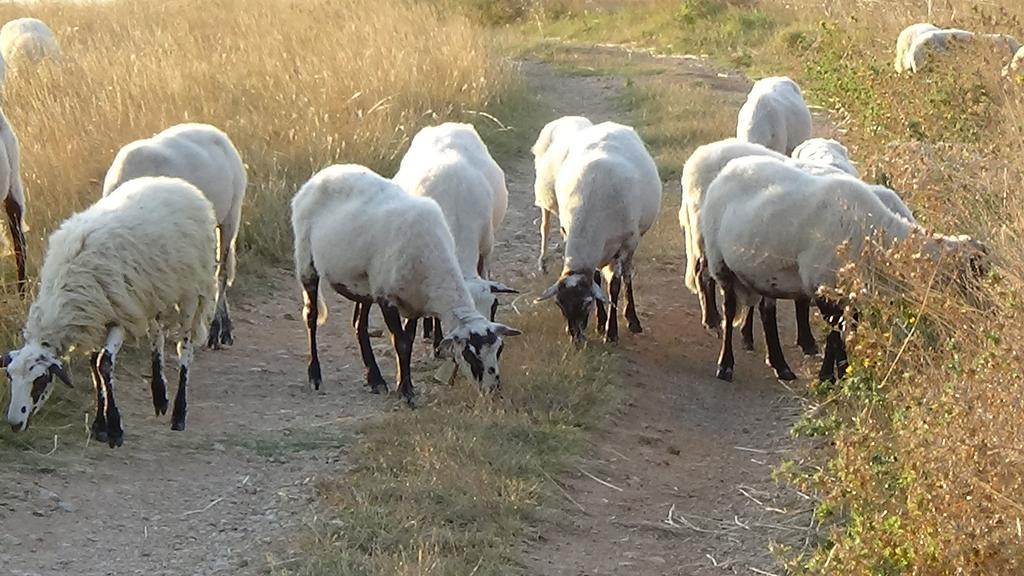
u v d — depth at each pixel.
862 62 12.05
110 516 7.59
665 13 20.12
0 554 7.35
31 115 10.61
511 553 7.41
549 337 9.00
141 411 8.36
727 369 8.80
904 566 6.96
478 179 9.07
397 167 10.95
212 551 7.44
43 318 7.91
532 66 16.84
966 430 7.02
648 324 9.37
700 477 8.01
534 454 8.01
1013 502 6.86
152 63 11.90
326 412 8.41
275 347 9.12
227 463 7.96
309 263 8.67
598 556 7.48
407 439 8.05
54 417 8.19
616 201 9.09
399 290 8.43
